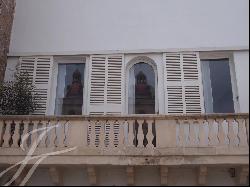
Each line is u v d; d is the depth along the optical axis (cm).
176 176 952
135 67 1135
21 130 997
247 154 905
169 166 925
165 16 1153
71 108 1109
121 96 1085
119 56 1124
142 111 1088
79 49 1139
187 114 961
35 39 1159
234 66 1091
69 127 974
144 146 948
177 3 1164
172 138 946
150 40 1130
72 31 1161
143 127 980
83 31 1159
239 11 1134
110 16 1169
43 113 1083
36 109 1082
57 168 947
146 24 1149
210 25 1129
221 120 952
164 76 1091
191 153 916
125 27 1152
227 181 945
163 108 1070
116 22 1159
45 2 1205
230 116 950
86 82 1117
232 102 1076
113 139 959
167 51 1111
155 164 914
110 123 973
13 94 1041
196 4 1157
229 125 945
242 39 1104
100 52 1127
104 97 1088
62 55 1139
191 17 1145
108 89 1094
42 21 1181
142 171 963
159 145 942
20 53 1142
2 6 1119
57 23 1175
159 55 1120
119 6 1178
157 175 958
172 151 921
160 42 1126
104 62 1121
